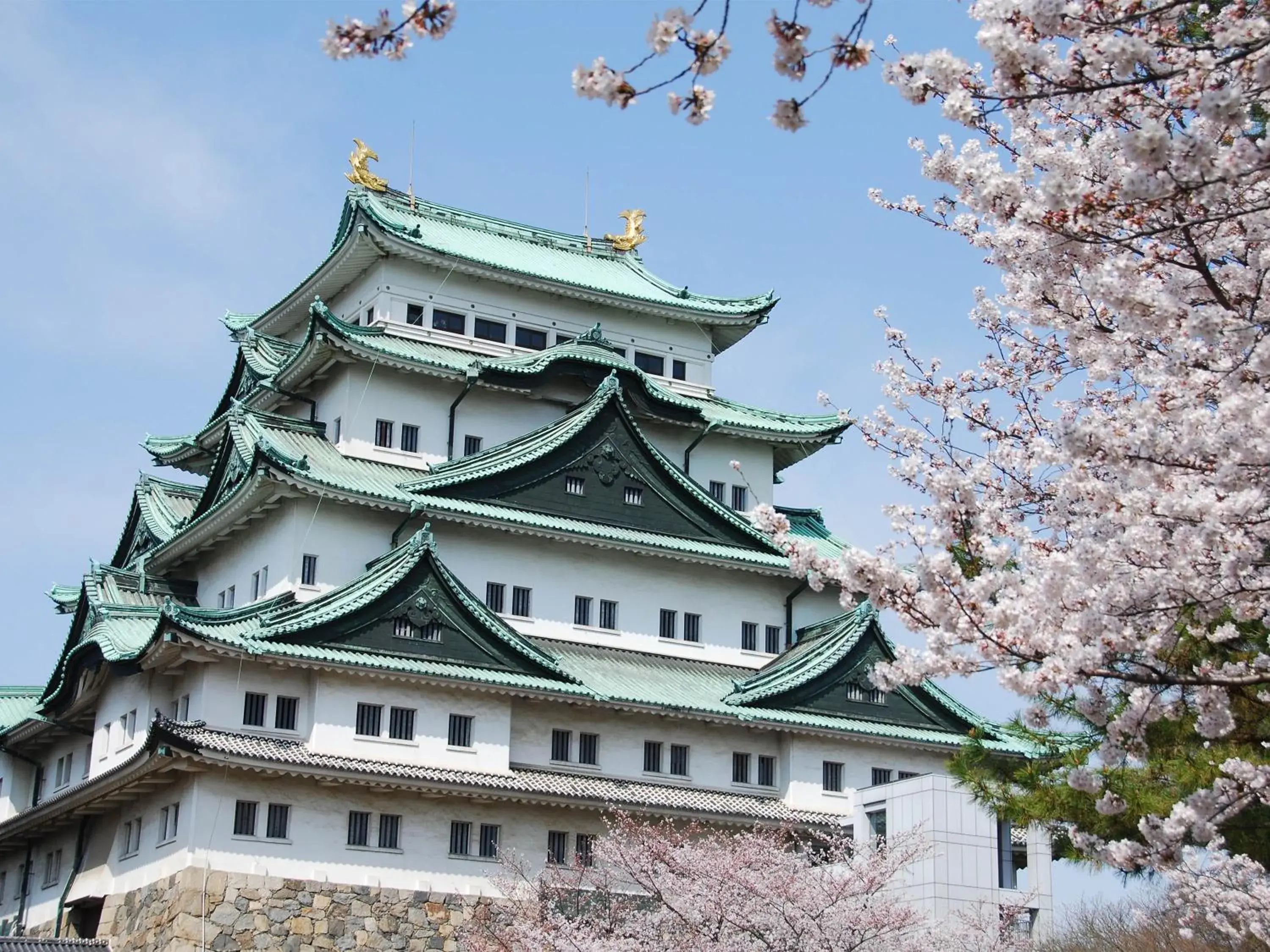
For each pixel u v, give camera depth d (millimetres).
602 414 66375
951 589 18188
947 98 16141
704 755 62750
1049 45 15164
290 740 54656
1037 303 20500
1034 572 19531
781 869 40531
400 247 69000
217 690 54062
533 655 59000
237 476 63594
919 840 45156
